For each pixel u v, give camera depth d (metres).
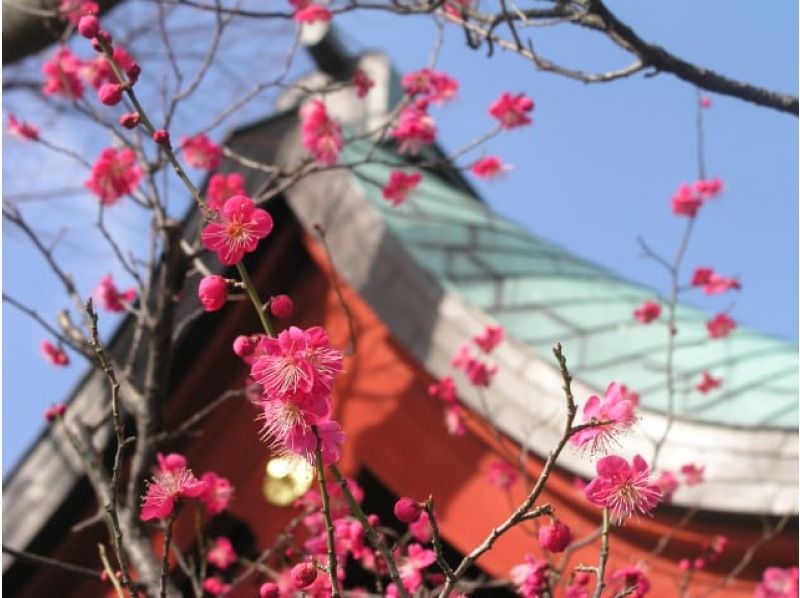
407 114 4.16
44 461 4.82
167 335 3.87
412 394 4.64
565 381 1.72
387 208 4.77
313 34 6.05
